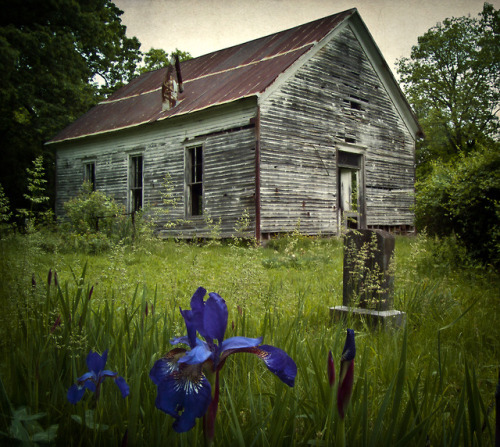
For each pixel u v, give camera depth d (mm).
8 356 2090
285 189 16109
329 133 17922
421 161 35625
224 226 16359
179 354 1030
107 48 31656
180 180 18234
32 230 3676
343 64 18719
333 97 18203
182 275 5355
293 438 1609
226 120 16625
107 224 15344
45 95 26984
